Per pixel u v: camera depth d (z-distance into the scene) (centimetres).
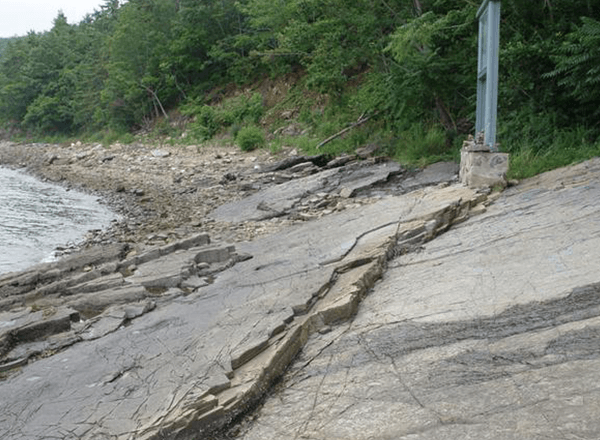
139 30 3744
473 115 1318
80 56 5803
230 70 3234
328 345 493
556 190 815
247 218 1143
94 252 846
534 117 1136
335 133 1923
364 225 827
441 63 1352
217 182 1662
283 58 2670
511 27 1271
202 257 786
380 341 476
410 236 751
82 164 2589
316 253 746
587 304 455
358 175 1340
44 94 5622
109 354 500
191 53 3538
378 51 1603
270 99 2752
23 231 1192
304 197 1266
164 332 538
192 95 3416
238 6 2898
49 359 510
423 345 455
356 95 1938
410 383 403
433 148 1411
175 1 3934
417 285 592
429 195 924
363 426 363
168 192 1608
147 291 666
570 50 1028
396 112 1533
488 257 625
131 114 3894
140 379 444
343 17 1650
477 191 888
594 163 898
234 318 543
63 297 670
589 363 374
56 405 420
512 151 1109
